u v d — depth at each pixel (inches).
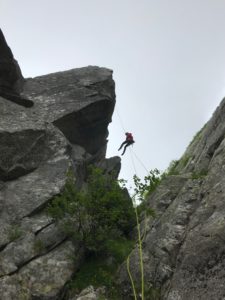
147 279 675.4
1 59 1111.6
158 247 701.9
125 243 864.9
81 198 823.1
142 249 734.5
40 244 786.2
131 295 685.9
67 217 834.2
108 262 808.3
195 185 766.5
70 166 978.7
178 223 709.3
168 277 654.5
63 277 745.6
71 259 776.9
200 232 629.6
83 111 1206.3
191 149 1076.5
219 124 890.7
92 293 703.7
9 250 755.4
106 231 813.2
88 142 1286.9
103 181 863.7
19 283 709.9
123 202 854.5
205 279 579.5
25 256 756.6
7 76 1141.1
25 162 962.1
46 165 981.2
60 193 899.4
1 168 924.6
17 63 1253.7
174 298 597.0
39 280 730.2
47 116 1159.0
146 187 864.9
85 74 1355.8
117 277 732.7
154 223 794.2
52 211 832.3
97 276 772.0
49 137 1030.4
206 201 693.3
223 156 761.0
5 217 834.2
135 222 906.7
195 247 616.1
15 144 959.0
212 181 730.8
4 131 951.0
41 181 930.7
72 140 1241.4
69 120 1189.1
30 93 1253.7
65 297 737.0
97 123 1272.1
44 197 882.1
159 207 825.5
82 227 821.9
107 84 1331.2
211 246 594.6
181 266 623.2
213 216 641.6
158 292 650.2
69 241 812.6
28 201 872.9
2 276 707.4
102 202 826.2
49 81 1321.4
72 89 1274.6
